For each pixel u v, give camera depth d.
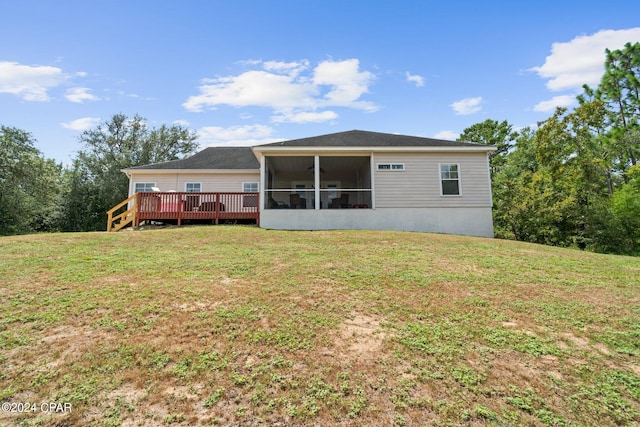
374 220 12.60
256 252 7.39
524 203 16.36
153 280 5.19
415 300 4.59
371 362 3.07
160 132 31.44
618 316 4.14
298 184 18.20
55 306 4.05
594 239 15.23
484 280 5.55
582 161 16.73
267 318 3.92
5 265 5.69
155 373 2.84
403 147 12.70
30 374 2.78
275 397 2.58
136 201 12.14
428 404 2.52
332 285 5.14
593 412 2.47
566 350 3.33
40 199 23.09
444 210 12.81
